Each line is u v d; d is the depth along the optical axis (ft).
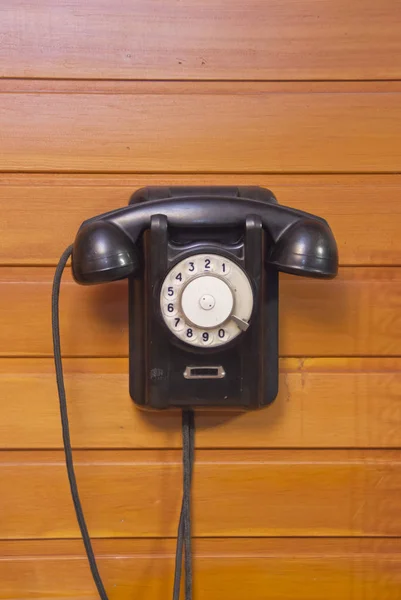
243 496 3.60
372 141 3.59
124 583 3.60
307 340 3.60
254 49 3.56
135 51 3.55
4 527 3.59
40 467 3.59
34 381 3.58
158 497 3.59
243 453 3.61
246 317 3.25
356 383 3.61
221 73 3.56
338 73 3.57
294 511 3.61
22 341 3.58
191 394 3.32
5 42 3.54
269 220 3.28
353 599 3.62
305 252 3.24
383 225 3.60
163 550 3.61
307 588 3.62
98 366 3.59
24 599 3.60
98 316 3.58
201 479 3.60
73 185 3.58
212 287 3.23
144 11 3.54
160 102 3.56
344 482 3.61
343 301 3.61
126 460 3.59
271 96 3.57
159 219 3.24
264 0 3.55
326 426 3.61
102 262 3.22
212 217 3.26
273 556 3.61
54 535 3.59
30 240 3.58
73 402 3.58
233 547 3.62
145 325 3.36
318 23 3.56
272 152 3.58
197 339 3.25
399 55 3.57
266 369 3.42
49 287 3.58
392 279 3.61
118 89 3.57
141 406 3.43
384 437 3.61
